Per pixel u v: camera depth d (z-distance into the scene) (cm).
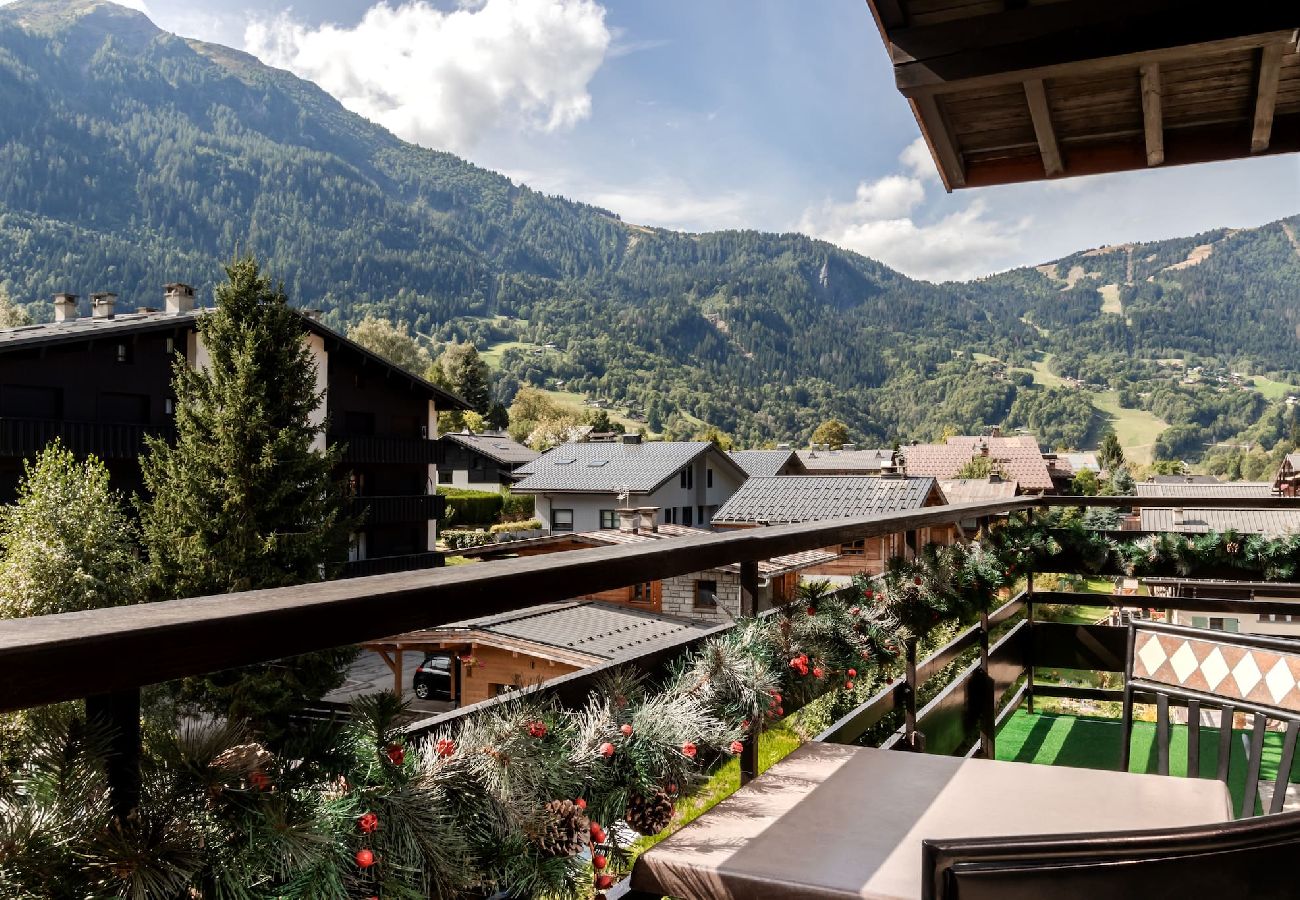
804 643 218
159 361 2180
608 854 134
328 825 92
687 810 204
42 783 78
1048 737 554
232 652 87
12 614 1505
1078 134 332
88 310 17938
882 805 177
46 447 1656
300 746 95
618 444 4322
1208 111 311
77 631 74
